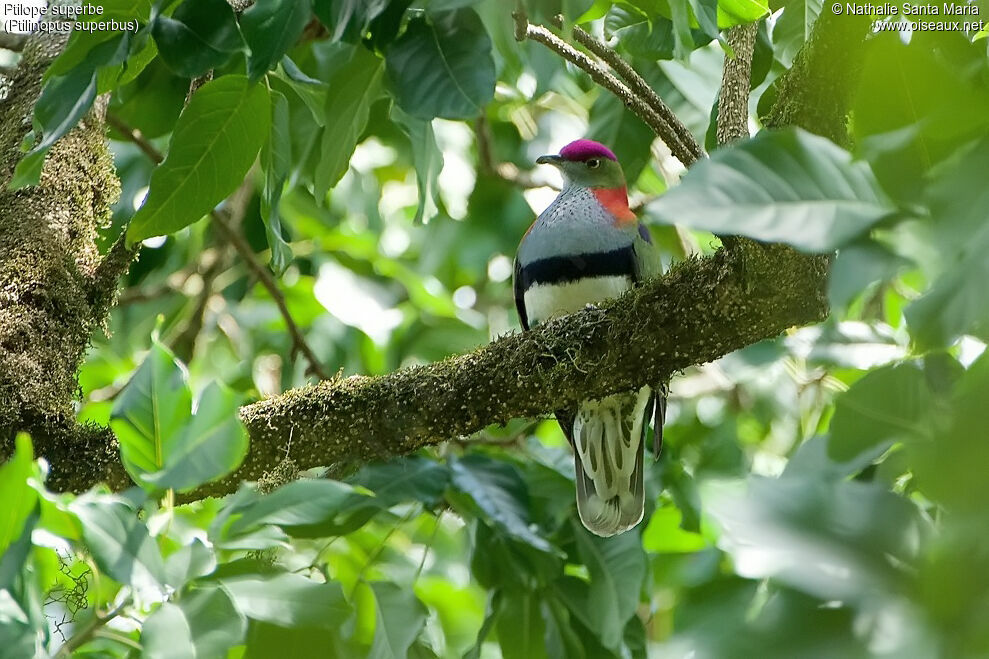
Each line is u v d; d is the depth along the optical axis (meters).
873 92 3.24
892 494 3.29
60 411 6.94
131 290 11.99
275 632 6.09
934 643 2.76
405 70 6.92
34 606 4.36
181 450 4.96
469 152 14.16
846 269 3.23
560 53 7.30
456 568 11.36
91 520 4.68
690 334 6.61
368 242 12.46
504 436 9.83
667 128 7.29
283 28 6.13
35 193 7.59
